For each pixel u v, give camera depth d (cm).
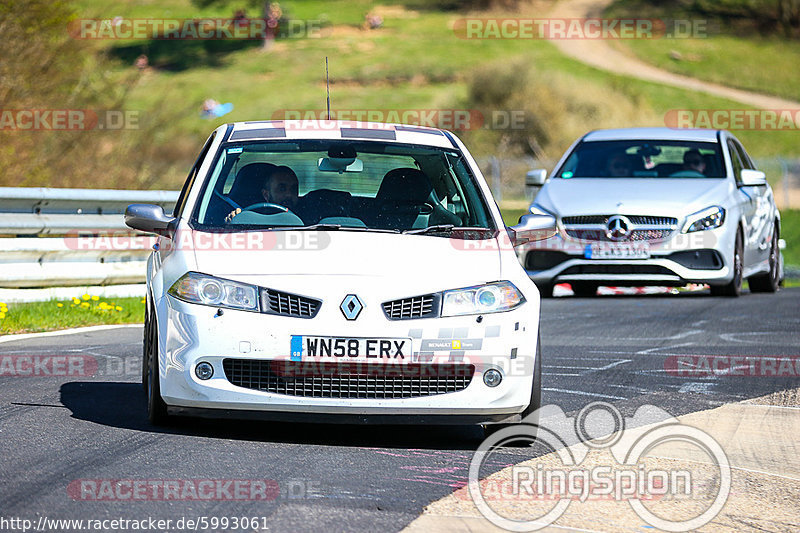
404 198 2408
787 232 10844
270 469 1897
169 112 7569
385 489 1794
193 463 1916
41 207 4219
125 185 6931
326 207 2355
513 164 14825
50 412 2300
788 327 4012
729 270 4750
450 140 2672
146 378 2491
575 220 4725
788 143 19638
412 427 2320
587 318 4234
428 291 2088
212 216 2302
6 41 6425
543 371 3028
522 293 2162
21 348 3175
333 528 1570
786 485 1916
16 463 1870
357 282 2073
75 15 6681
